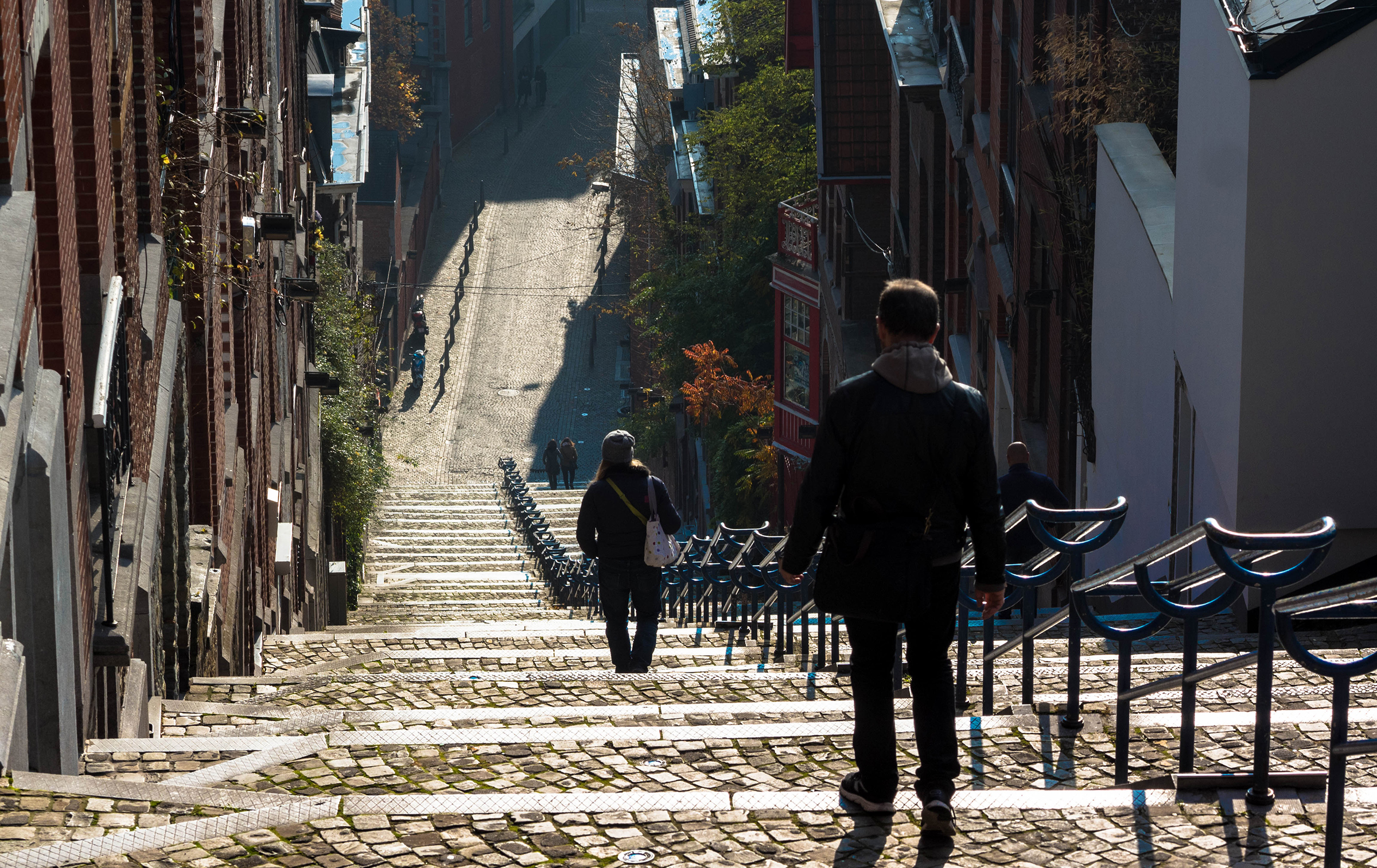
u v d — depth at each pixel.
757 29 90.38
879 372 9.13
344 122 77.50
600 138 160.25
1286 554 17.08
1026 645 13.11
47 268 13.05
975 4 41.50
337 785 10.40
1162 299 22.98
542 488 91.62
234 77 31.47
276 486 39.94
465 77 157.00
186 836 8.79
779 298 70.50
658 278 89.19
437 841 8.87
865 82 59.38
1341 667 8.04
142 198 19.50
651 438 93.44
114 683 14.56
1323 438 18.61
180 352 21.83
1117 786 10.41
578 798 9.48
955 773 9.07
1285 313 18.41
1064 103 30.00
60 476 11.64
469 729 12.41
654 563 20.98
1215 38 19.92
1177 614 10.08
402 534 74.38
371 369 79.00
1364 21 17.86
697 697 16.59
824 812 9.39
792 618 24.02
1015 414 37.69
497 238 136.38
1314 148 18.16
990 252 41.03
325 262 64.31
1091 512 11.27
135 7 19.08
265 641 26.41
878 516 9.13
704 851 8.80
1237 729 11.41
